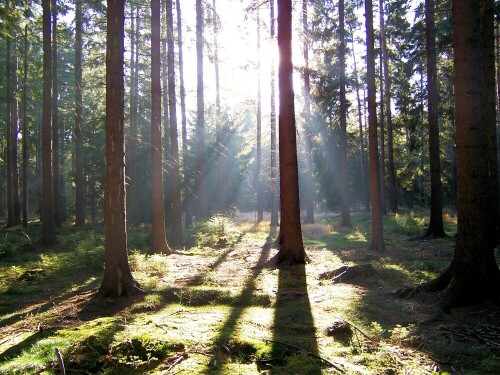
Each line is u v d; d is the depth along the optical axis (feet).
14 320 23.82
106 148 27.73
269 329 19.42
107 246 27.45
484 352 16.17
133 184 84.89
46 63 56.65
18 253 51.37
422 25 61.87
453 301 21.91
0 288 32.35
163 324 19.86
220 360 15.84
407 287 25.50
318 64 63.00
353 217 97.19
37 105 112.98
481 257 22.36
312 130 83.30
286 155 36.58
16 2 49.24
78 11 73.92
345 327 18.86
